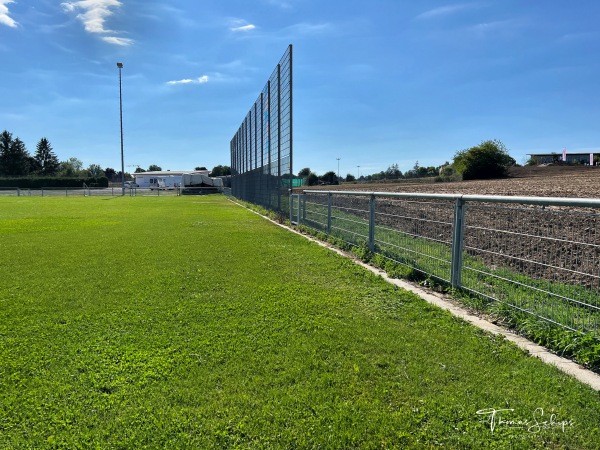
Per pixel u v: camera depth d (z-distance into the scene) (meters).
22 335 4.03
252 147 24.94
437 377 3.11
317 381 3.07
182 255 8.27
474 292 4.95
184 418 2.62
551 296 3.88
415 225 6.35
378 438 2.42
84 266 7.21
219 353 3.56
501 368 3.25
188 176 54.19
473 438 2.42
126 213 20.06
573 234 4.00
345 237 9.22
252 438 2.43
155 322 4.35
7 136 90.50
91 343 3.80
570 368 3.25
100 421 2.60
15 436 2.46
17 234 11.69
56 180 73.31
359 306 4.89
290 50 13.71
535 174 41.12
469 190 18.12
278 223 15.04
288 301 5.09
